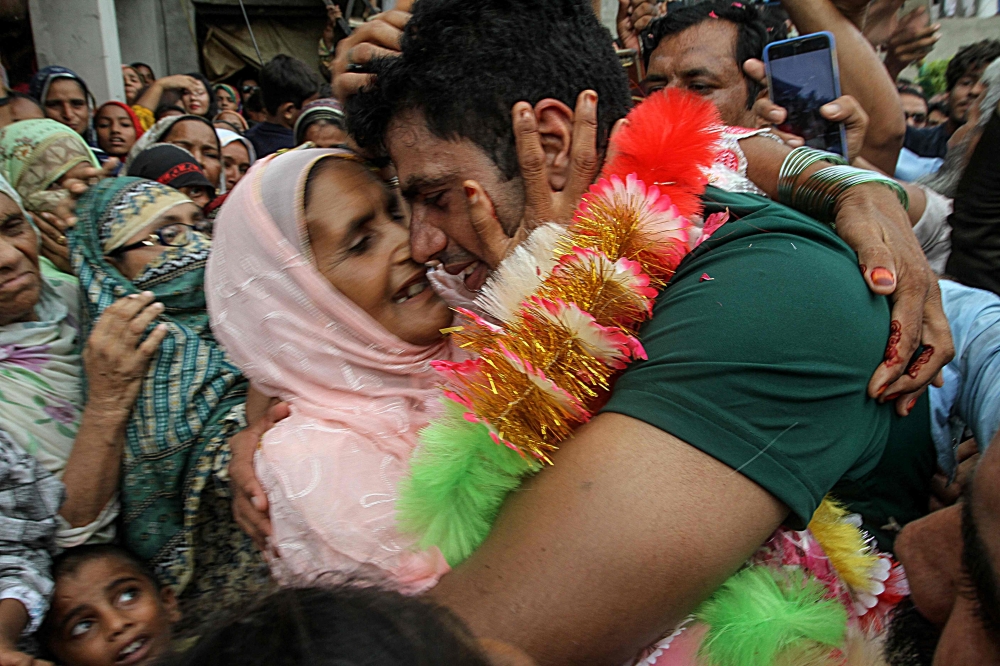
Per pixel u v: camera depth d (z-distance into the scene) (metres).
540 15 0.84
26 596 1.12
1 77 3.74
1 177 1.38
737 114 1.72
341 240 0.99
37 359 1.37
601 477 0.66
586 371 0.73
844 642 0.82
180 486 1.32
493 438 0.71
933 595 0.87
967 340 1.19
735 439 0.66
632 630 0.66
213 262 1.08
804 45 1.53
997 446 0.75
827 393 0.70
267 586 0.67
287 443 0.96
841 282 0.74
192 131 2.71
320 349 1.01
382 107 0.88
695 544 0.64
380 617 0.46
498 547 0.70
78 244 1.46
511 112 0.82
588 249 0.75
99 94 4.95
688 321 0.71
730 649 0.75
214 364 1.37
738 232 0.78
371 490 0.91
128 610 1.23
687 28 1.70
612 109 0.90
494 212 0.85
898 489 0.93
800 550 0.85
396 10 1.05
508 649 0.58
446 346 1.10
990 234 1.42
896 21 2.45
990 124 1.45
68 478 1.26
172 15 6.94
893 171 1.79
